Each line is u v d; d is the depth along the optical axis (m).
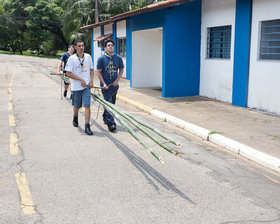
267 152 5.68
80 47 6.39
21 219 3.31
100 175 4.52
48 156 5.22
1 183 4.16
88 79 6.56
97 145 5.88
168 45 10.80
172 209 3.63
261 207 3.77
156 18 11.27
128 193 3.99
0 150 5.44
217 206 3.75
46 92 12.05
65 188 4.07
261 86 8.82
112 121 6.86
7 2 42.69
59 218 3.35
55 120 7.68
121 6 36.09
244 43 9.20
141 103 10.15
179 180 4.46
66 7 40.41
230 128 7.21
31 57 40.78
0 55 40.22
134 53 13.80
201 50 11.20
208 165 5.11
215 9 10.33
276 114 8.46
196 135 6.95
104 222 3.30
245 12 9.05
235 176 4.70
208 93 11.04
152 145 6.00
